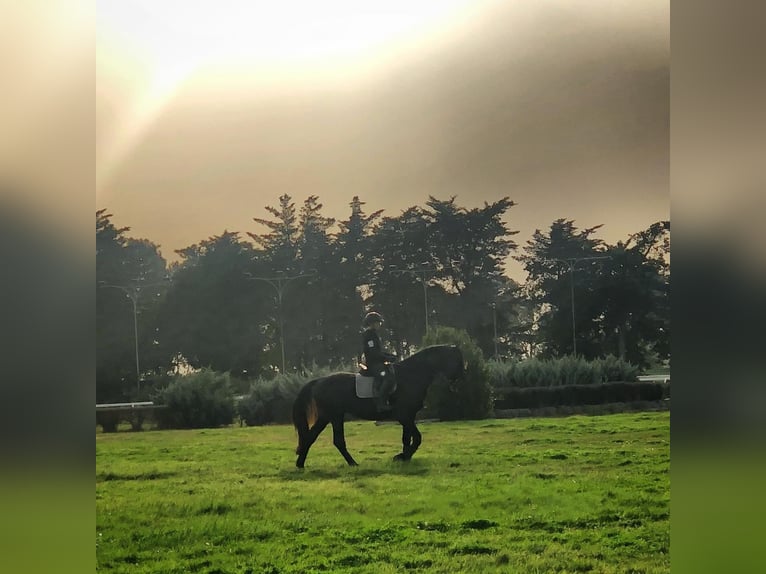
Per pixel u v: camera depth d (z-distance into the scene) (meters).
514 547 7.80
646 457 9.50
